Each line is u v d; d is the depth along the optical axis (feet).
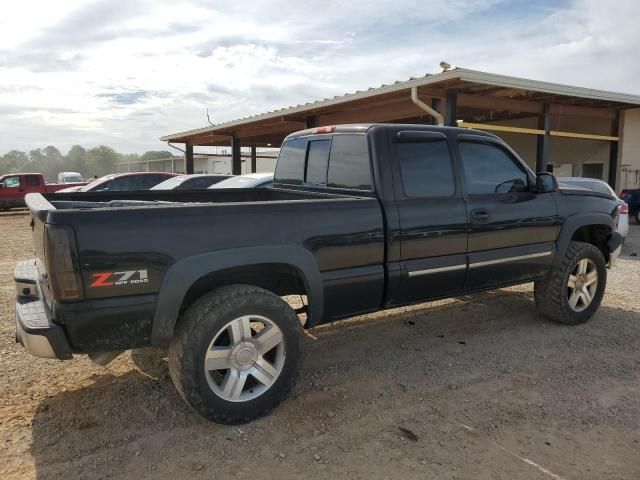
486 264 14.74
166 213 10.02
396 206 12.96
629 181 56.13
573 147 61.98
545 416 11.46
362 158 13.50
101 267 9.43
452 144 14.33
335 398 12.28
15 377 13.28
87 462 9.66
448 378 13.41
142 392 12.46
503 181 15.46
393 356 14.89
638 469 9.54
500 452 10.05
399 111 43.83
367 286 12.61
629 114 55.47
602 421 11.25
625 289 22.93
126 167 233.35
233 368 10.85
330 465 9.62
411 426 11.01
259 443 10.36
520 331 17.03
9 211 81.92
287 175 17.26
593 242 19.21
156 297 9.96
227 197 18.44
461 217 14.07
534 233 15.96
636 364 14.34
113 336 9.80
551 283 17.06
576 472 9.44
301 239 11.45
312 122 52.90
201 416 10.98
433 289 13.98
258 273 11.42
